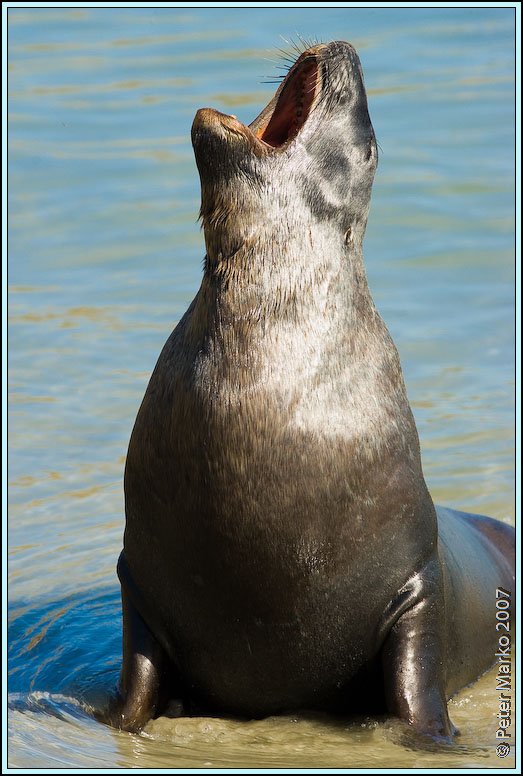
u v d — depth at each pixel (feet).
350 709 77.15
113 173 220.64
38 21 296.71
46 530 114.32
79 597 101.30
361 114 76.38
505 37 273.75
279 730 74.84
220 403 69.56
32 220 202.69
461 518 101.60
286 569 70.74
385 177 213.66
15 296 174.60
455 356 153.17
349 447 72.18
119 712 75.82
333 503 71.31
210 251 71.15
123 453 131.03
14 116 244.83
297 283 71.87
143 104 246.27
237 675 74.49
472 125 231.71
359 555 72.74
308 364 71.67
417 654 74.38
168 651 75.92
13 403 141.69
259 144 69.56
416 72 257.34
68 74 265.34
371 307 78.48
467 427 133.69
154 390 73.00
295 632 72.59
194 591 72.08
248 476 69.46
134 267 185.26
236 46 270.87
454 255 186.19
